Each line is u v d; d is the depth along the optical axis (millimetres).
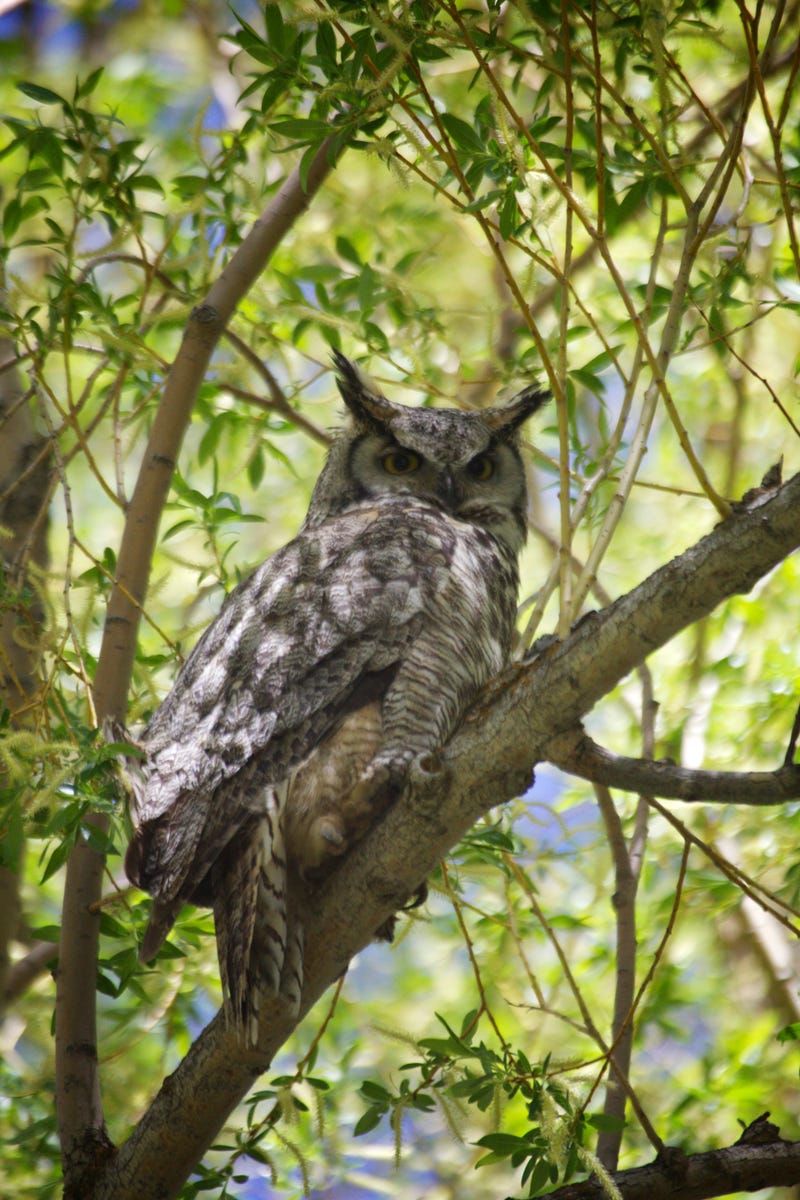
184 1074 7770
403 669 8875
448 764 6996
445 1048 7719
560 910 12719
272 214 9039
